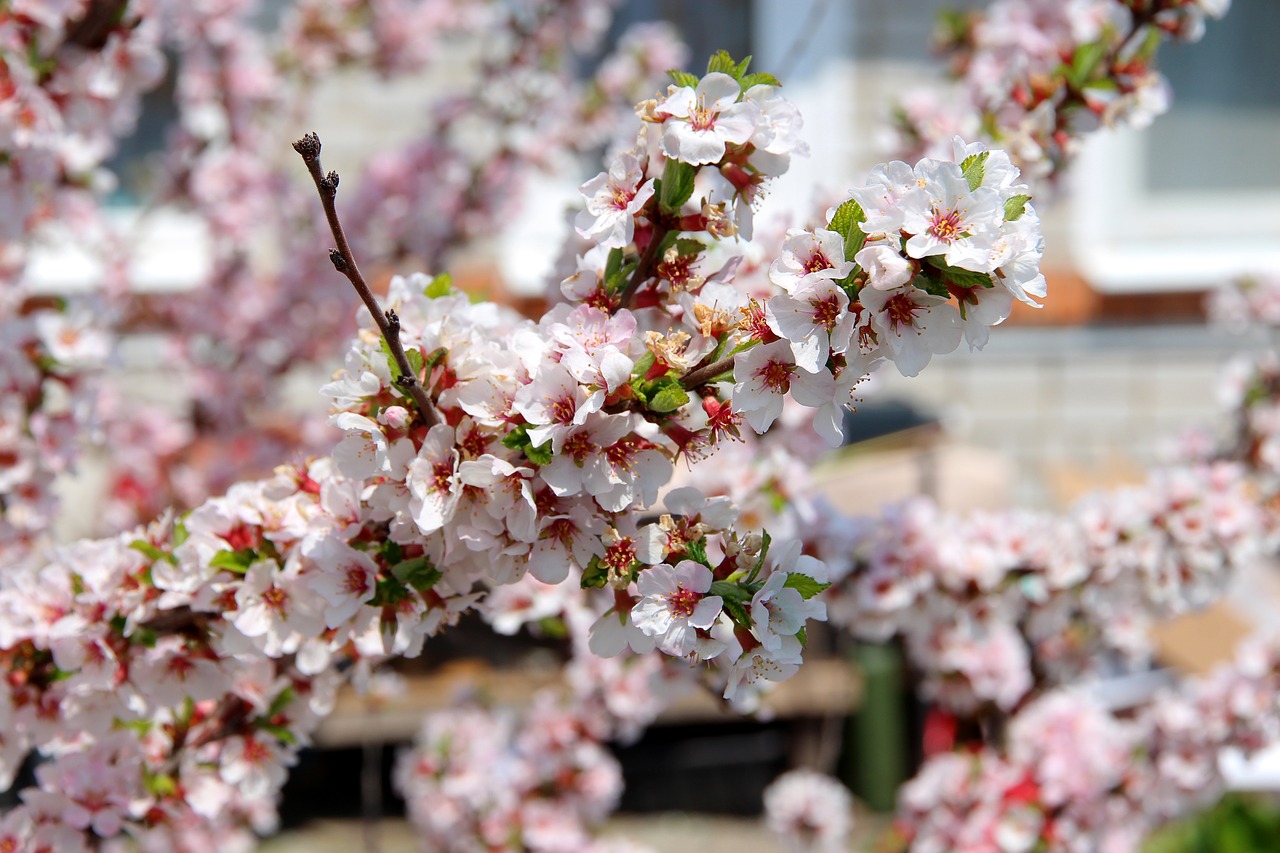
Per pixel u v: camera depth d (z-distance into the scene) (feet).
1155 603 9.93
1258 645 11.12
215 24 14.92
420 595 5.35
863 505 15.76
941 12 12.14
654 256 5.32
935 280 4.36
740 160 5.20
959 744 14.32
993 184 4.42
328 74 18.15
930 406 20.10
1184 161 21.26
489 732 12.73
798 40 11.84
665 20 20.74
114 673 6.08
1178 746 11.19
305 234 16.87
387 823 19.08
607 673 11.28
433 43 17.52
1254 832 15.19
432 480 4.82
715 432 4.94
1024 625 10.77
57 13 7.97
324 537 5.31
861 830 18.16
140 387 19.63
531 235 20.45
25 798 6.44
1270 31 21.12
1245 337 20.90
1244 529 9.55
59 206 10.82
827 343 4.42
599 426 4.73
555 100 16.84
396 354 4.66
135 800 6.59
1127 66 8.21
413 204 16.76
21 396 8.25
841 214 4.37
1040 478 21.08
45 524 8.54
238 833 11.49
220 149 16.76
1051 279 20.84
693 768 20.95
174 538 6.22
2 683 6.41
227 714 6.81
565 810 12.21
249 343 16.17
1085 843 10.70
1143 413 21.13
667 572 4.68
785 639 4.74
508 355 4.82
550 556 4.92
